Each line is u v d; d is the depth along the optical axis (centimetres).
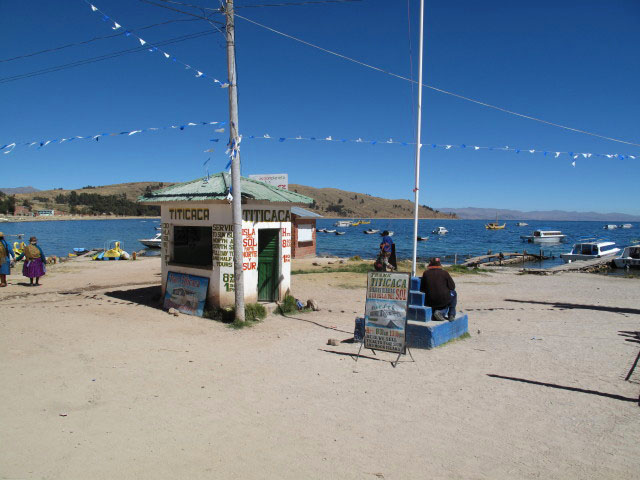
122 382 591
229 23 884
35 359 679
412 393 579
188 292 1084
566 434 466
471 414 514
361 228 13738
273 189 1154
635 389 598
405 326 722
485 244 7031
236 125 916
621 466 402
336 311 1171
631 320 1086
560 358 744
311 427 473
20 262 2320
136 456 400
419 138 1163
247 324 958
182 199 1060
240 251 943
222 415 498
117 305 1161
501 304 1330
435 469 392
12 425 453
